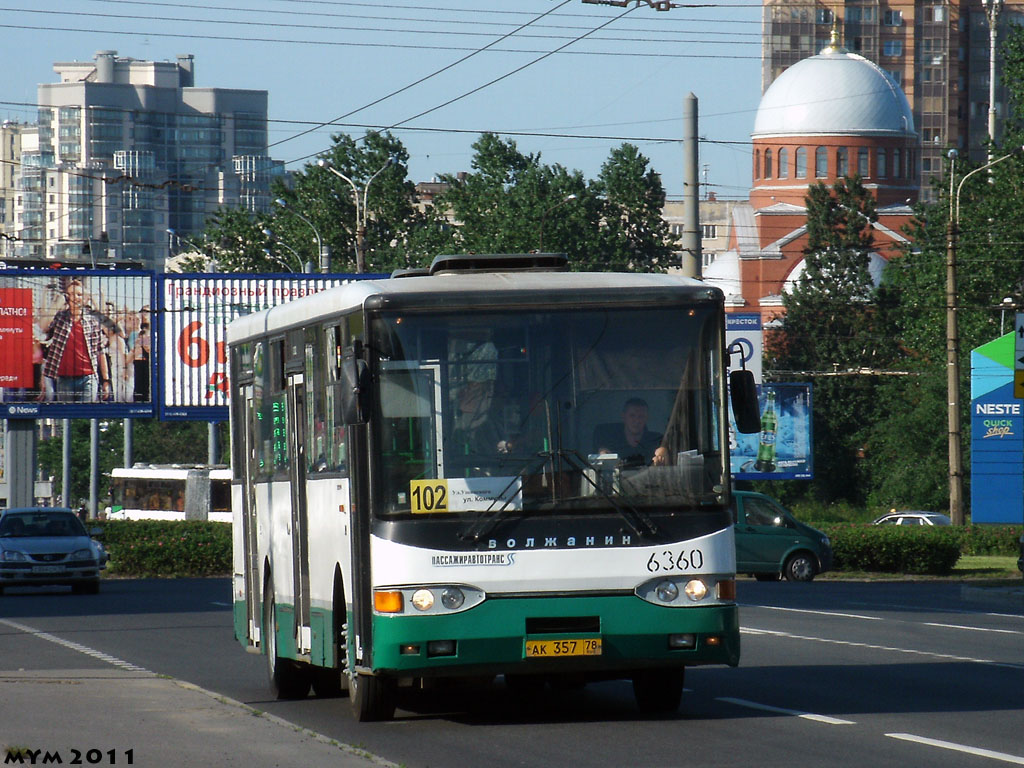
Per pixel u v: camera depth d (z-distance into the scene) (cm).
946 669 4106
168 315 13412
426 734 2925
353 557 2941
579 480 2877
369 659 2886
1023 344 7125
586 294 2938
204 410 13475
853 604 7212
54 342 13225
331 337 3148
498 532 2842
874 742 2738
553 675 3103
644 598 2859
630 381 2923
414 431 2880
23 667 4322
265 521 3753
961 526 13300
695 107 7956
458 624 2819
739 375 2934
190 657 4703
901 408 19500
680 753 2623
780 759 2545
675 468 2905
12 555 8219
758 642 4984
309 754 2523
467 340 2909
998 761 2514
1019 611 6756
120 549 10762
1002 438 13550
